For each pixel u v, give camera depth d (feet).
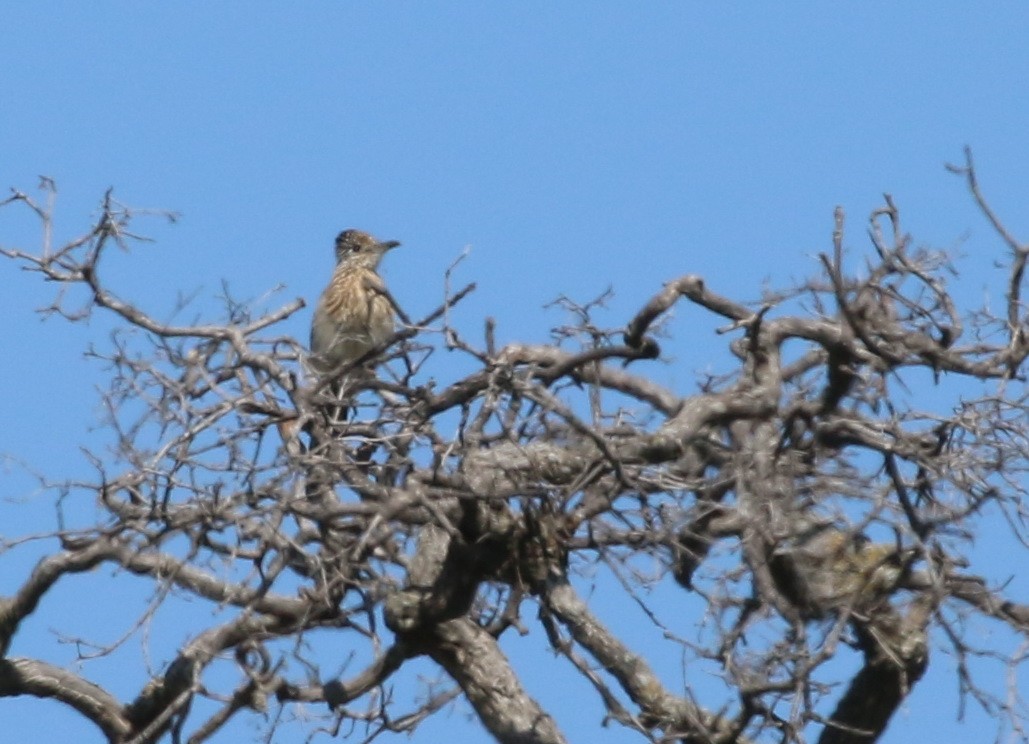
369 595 47.09
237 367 47.70
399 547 51.85
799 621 44.50
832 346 48.44
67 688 51.55
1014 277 48.49
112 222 48.34
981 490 46.26
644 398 51.37
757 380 49.26
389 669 49.80
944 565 47.57
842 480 47.67
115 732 51.29
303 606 48.78
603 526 48.49
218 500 44.29
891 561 48.47
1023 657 43.93
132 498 46.70
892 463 46.98
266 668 48.96
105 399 45.44
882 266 48.16
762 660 43.98
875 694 50.62
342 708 49.03
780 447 47.80
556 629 49.93
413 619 48.85
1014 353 48.26
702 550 47.47
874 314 48.96
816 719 44.52
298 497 44.29
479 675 49.55
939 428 47.11
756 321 48.60
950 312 48.55
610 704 48.37
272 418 46.03
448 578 48.75
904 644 49.52
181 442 44.50
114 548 49.11
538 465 47.73
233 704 48.85
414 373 47.32
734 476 46.26
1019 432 46.16
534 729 49.21
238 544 43.65
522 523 48.57
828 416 48.65
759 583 44.52
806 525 48.16
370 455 49.70
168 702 50.88
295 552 46.03
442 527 46.65
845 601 46.03
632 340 49.62
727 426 49.24
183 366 46.93
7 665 51.29
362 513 44.91
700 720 48.85
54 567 49.32
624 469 45.39
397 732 49.34
